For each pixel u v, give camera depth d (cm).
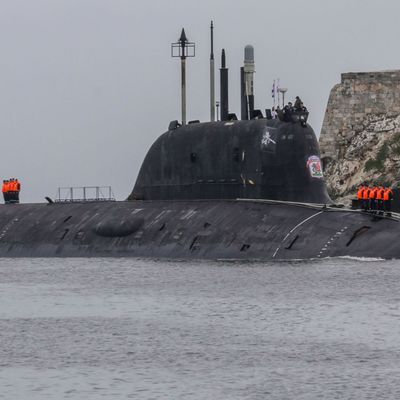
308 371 14912
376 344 16212
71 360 15712
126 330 17638
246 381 14550
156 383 14525
